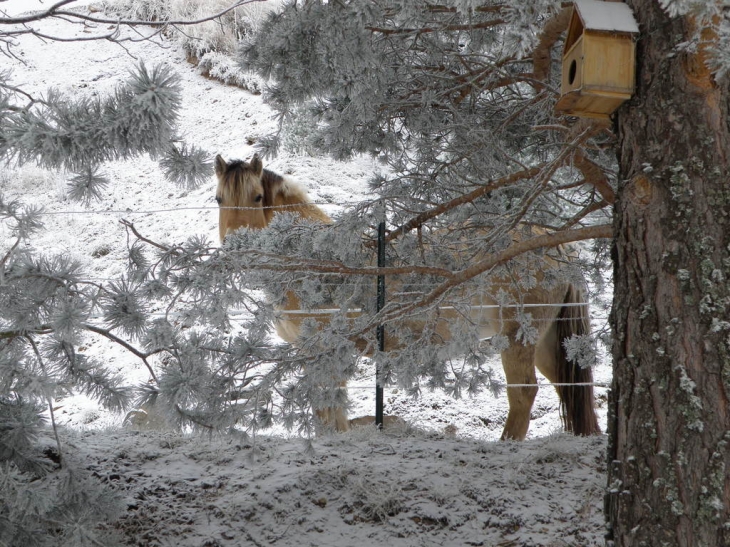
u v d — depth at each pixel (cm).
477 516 376
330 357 349
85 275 284
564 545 352
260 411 349
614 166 438
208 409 324
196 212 1296
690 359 225
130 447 449
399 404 828
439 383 419
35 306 264
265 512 374
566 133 403
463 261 412
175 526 362
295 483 395
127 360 937
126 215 1312
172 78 225
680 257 229
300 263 343
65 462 310
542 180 344
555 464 440
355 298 440
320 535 361
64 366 288
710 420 221
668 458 226
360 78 331
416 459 444
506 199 469
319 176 1273
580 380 589
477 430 792
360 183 1298
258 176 573
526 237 446
